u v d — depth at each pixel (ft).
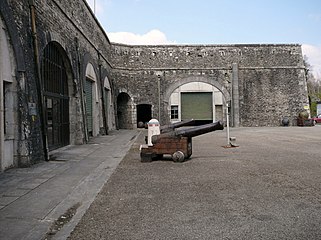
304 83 87.04
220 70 85.30
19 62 24.73
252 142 42.34
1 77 22.53
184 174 21.52
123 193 16.93
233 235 11.05
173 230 11.65
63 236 11.39
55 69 36.63
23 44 25.68
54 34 33.76
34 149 26.66
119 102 84.79
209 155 30.50
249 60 85.87
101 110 61.52
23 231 11.87
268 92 85.66
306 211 13.38
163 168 23.93
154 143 27.12
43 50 30.53
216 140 46.88
